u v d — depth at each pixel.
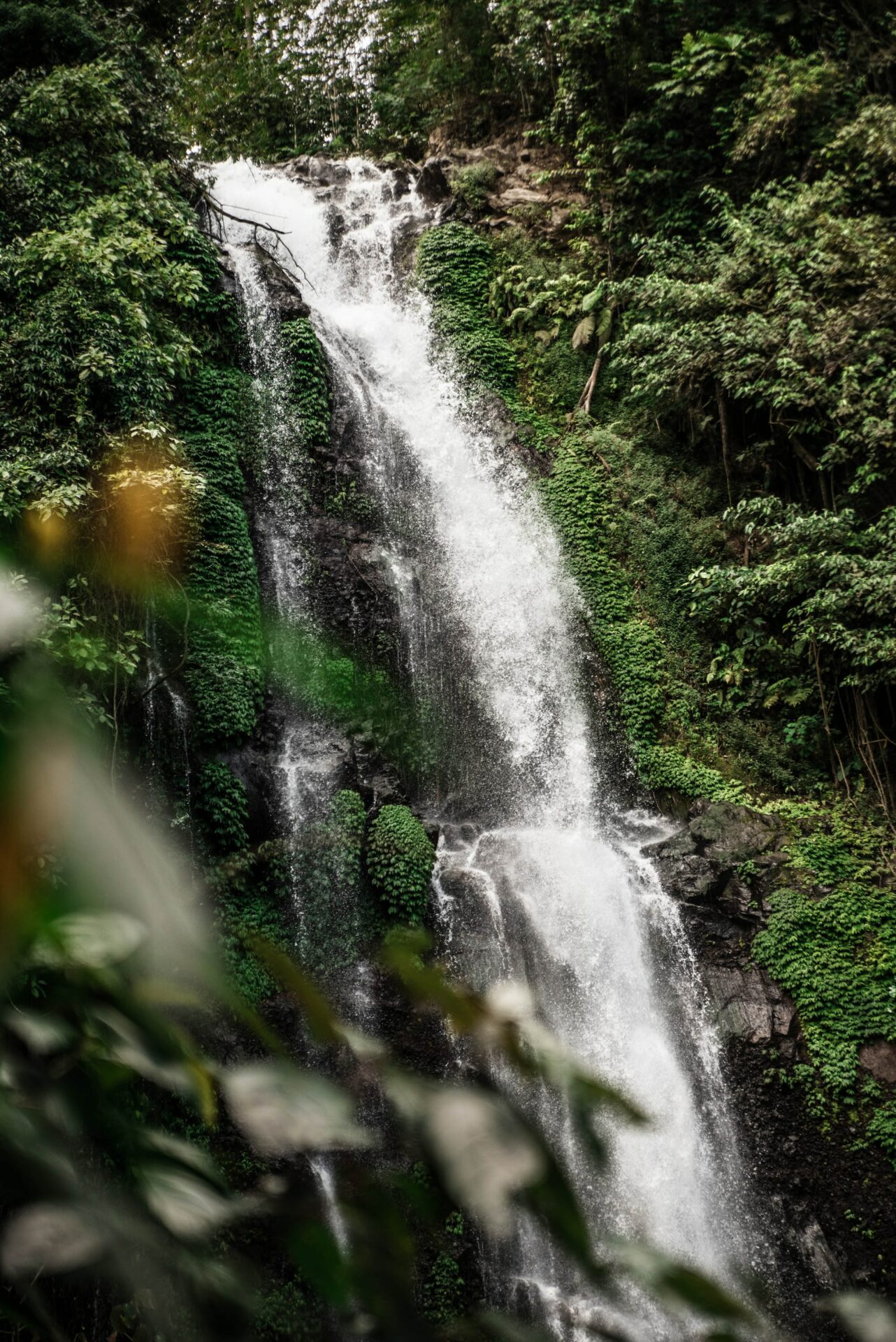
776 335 16.78
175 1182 0.60
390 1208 0.57
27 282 12.57
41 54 17.05
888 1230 11.27
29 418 11.42
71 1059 0.58
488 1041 0.63
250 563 14.49
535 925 13.38
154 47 19.50
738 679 16.88
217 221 19.81
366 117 28.30
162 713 12.65
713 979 13.30
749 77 19.89
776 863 14.24
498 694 16.89
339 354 19.09
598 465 19.28
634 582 18.11
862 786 15.56
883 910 13.84
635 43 21.23
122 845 0.52
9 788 0.49
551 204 22.62
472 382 20.30
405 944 0.67
